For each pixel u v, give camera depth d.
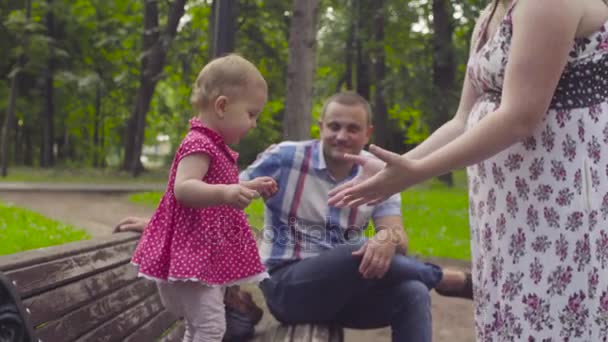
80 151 35.34
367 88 26.00
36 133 31.59
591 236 1.82
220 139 2.35
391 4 23.28
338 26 25.44
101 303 2.34
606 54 1.81
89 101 30.88
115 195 16.22
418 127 26.52
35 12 27.28
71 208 12.64
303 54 8.62
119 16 29.53
